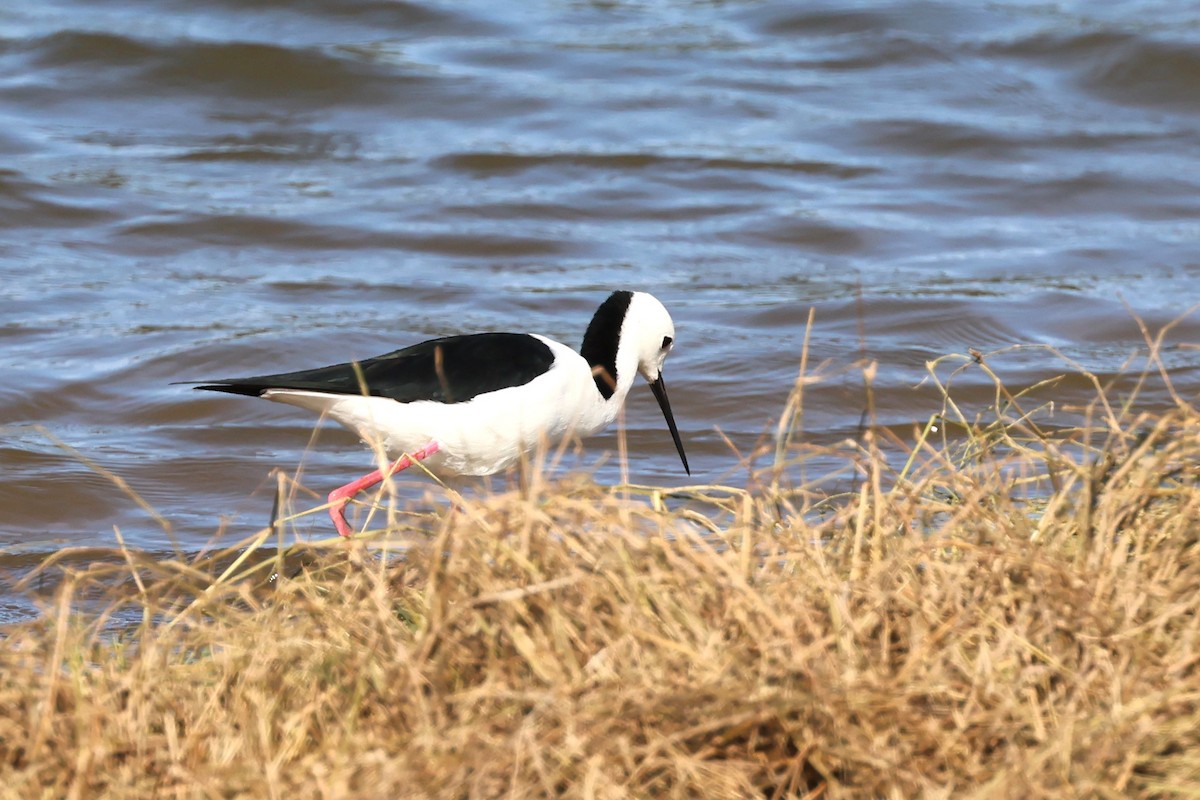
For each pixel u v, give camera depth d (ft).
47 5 90.53
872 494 23.50
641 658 18.89
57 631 20.38
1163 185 71.61
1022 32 90.99
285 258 60.85
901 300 56.18
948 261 62.03
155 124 76.89
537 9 95.66
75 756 18.10
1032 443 32.58
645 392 47.32
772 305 55.88
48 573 31.99
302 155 73.67
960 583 20.72
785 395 46.80
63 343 50.06
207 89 80.28
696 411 46.01
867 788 17.67
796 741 18.21
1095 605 20.03
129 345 50.06
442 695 18.57
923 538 22.25
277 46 82.69
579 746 17.07
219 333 51.31
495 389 30.94
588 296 56.70
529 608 19.76
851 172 73.36
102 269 58.39
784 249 63.72
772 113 81.05
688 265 61.16
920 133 78.02
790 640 18.47
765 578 20.93
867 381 24.61
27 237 61.16
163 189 67.56
